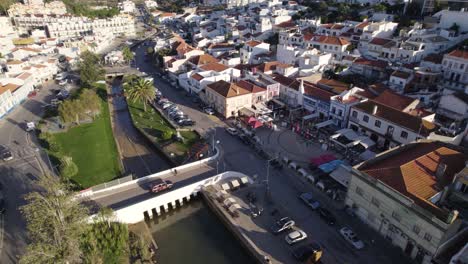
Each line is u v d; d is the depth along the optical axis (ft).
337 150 245.86
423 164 164.45
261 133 278.26
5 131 296.71
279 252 158.30
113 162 245.86
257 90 319.88
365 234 168.14
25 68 418.51
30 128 293.84
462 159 171.22
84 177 223.71
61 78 446.60
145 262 159.02
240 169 227.40
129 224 187.01
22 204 193.16
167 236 182.60
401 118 233.35
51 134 278.67
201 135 278.67
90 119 321.11
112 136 291.58
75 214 153.48
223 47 509.35
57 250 139.54
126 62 541.75
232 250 172.65
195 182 205.87
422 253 146.00
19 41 612.29
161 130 295.48
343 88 313.12
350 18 559.38
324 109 287.28
